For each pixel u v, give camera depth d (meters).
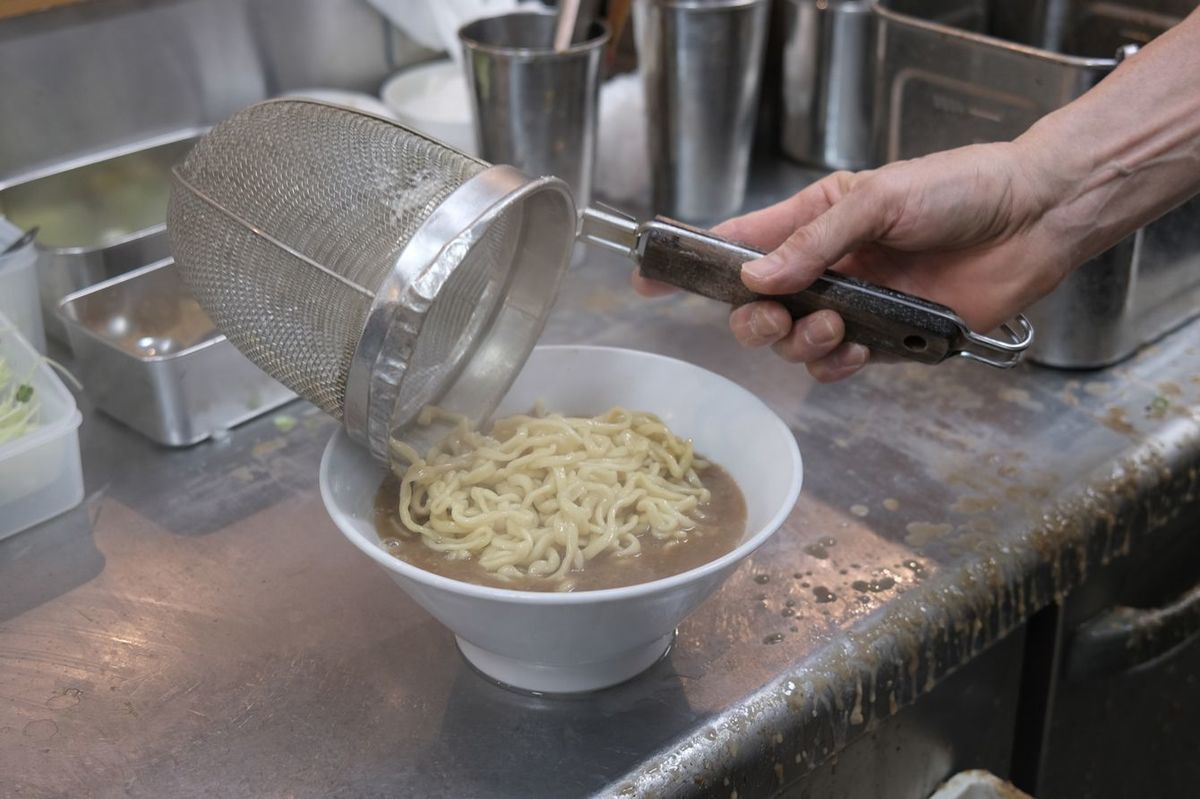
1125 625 1.01
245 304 0.81
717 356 1.13
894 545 0.91
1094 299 1.07
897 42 1.14
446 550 0.78
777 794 0.80
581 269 1.27
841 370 0.88
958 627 0.87
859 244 0.86
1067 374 1.12
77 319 1.05
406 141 0.79
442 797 0.71
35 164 1.25
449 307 0.90
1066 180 0.90
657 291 0.92
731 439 0.86
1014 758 1.04
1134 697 1.09
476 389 0.89
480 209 0.71
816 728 0.80
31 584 0.88
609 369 0.91
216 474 0.99
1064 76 1.02
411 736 0.76
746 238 0.97
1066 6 1.29
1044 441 1.02
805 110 1.44
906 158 1.18
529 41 1.26
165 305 1.11
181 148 1.30
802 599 0.86
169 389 0.99
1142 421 1.05
